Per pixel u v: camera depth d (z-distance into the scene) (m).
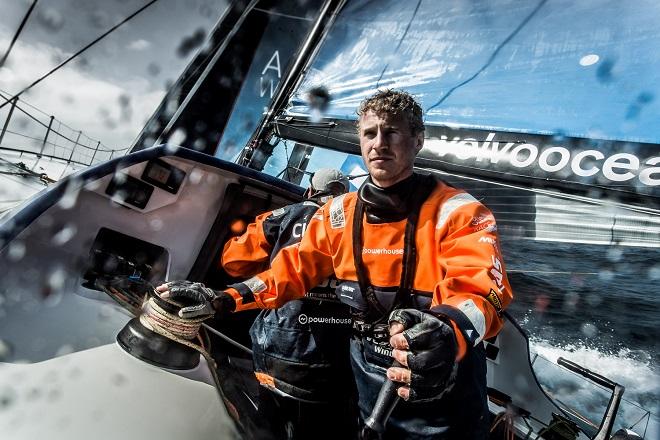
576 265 6.14
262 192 2.15
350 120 5.22
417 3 5.28
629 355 5.39
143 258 2.00
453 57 4.68
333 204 1.31
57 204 1.54
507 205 3.81
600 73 3.58
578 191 3.37
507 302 0.98
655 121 3.12
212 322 2.22
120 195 1.79
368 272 1.17
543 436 1.93
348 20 5.98
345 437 1.59
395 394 0.81
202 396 1.08
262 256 1.74
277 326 1.57
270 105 6.28
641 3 3.60
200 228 2.09
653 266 5.66
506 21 4.43
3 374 0.96
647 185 3.03
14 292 1.31
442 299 0.95
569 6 4.04
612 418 1.73
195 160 1.95
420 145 1.14
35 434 0.82
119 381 1.00
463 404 1.08
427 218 1.10
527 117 3.80
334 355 1.55
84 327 1.28
